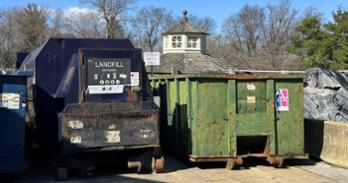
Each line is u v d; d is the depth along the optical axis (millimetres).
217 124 10383
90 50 9711
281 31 72688
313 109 13352
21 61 13938
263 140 10680
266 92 10602
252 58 41500
